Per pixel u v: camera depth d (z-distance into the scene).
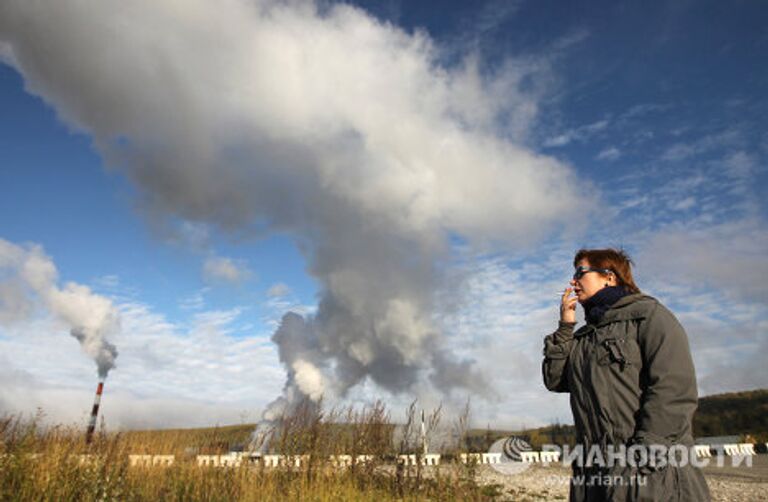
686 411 1.92
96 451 9.59
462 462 12.06
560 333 2.54
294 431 12.71
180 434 11.26
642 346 2.09
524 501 13.18
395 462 12.95
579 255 2.62
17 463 8.31
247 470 11.07
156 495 9.66
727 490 14.06
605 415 2.09
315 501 10.30
